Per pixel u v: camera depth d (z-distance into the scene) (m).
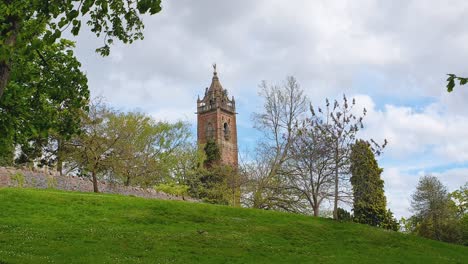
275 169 52.44
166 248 25.34
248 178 56.19
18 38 10.99
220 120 123.81
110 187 52.06
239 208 41.38
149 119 72.00
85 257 21.22
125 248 24.25
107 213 34.03
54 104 19.89
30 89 18.92
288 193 50.16
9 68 11.45
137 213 35.00
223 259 24.33
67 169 58.44
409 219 82.44
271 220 38.22
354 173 45.62
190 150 78.94
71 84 19.47
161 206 38.06
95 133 50.19
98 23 13.80
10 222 28.09
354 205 47.53
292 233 34.00
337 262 25.91
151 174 67.44
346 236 35.50
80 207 34.62
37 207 32.97
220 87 128.88
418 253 32.47
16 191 35.88
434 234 63.06
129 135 59.88
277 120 54.69
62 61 19.50
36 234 25.33
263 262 24.42
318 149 43.00
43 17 11.65
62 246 23.09
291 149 48.50
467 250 37.53
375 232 37.88
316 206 43.25
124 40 14.36
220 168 66.12
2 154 21.19
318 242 32.50
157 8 11.59
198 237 29.02
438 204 77.56
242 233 32.16
